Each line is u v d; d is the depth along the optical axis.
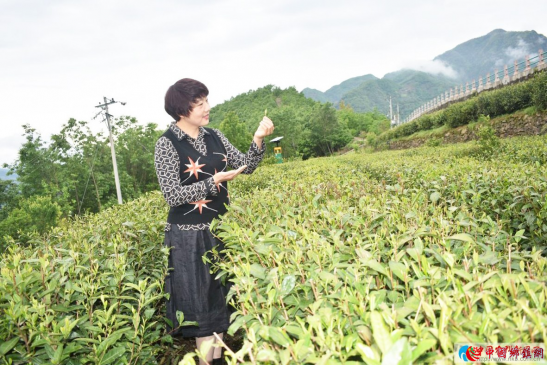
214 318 2.67
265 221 2.97
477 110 25.30
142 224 4.09
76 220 5.35
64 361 2.03
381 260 2.03
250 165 2.98
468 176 4.39
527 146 10.06
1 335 1.90
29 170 53.34
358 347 1.01
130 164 64.00
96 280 2.56
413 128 38.81
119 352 1.97
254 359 1.14
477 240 2.21
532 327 1.06
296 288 1.71
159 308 3.41
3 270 2.11
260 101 198.75
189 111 2.56
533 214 3.18
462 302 1.27
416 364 1.05
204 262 2.54
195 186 2.51
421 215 2.46
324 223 2.62
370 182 4.87
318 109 95.12
